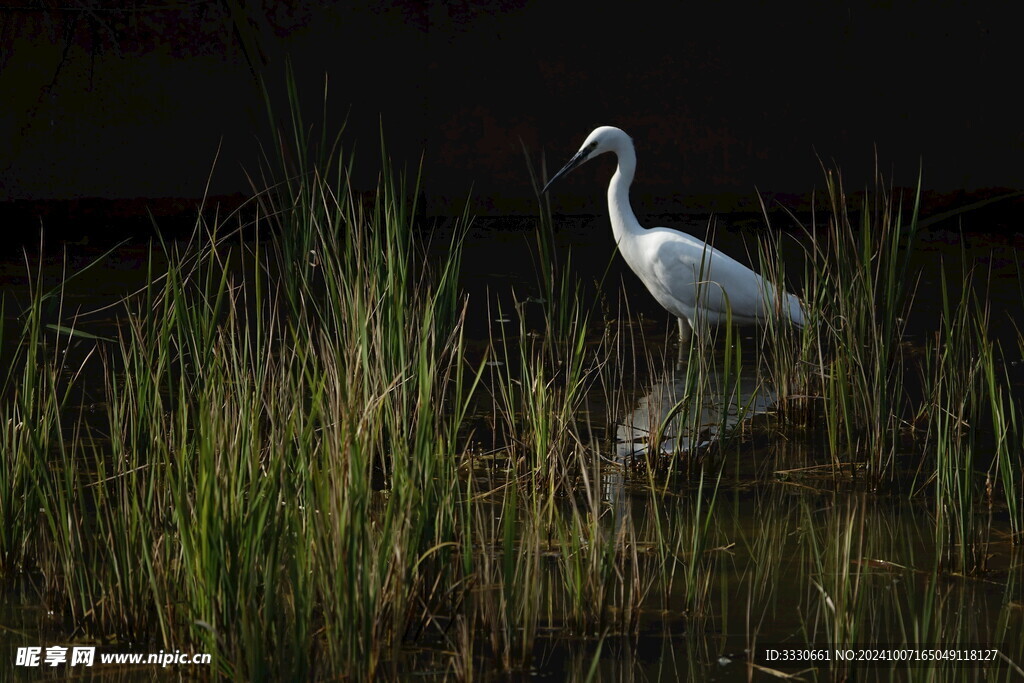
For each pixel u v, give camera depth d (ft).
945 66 72.59
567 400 30.55
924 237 65.05
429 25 71.77
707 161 74.13
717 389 38.70
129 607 21.18
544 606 22.63
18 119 67.82
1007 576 24.38
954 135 73.36
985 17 71.67
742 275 42.24
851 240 36.45
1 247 61.21
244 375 23.26
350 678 19.17
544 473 28.94
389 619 20.67
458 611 21.58
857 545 25.89
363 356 25.04
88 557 23.85
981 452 32.09
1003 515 27.99
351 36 71.15
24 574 24.16
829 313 37.78
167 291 25.66
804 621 22.18
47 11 66.80
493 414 35.45
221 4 68.95
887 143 73.67
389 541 20.45
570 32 72.43
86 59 68.18
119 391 36.52
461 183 73.92
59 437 23.99
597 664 20.43
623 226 45.27
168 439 23.81
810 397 34.60
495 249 62.39
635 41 72.59
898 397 34.40
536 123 73.41
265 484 19.95
